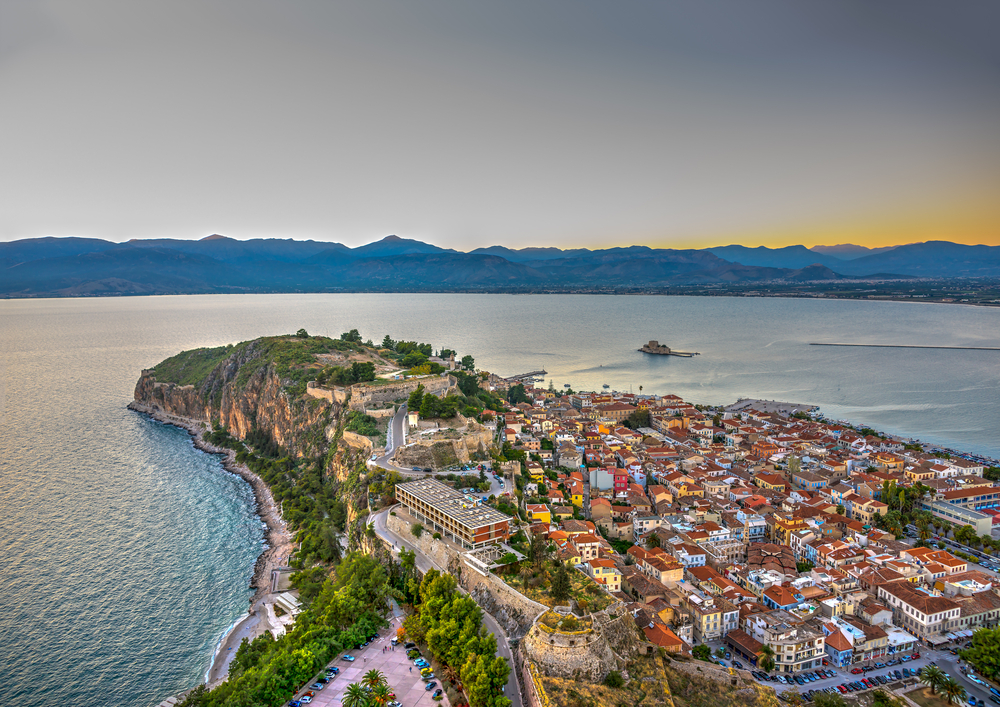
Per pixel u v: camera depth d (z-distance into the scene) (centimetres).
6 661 15638
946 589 17850
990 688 13888
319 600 15538
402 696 11425
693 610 16575
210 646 16262
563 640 11588
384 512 19362
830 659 15138
